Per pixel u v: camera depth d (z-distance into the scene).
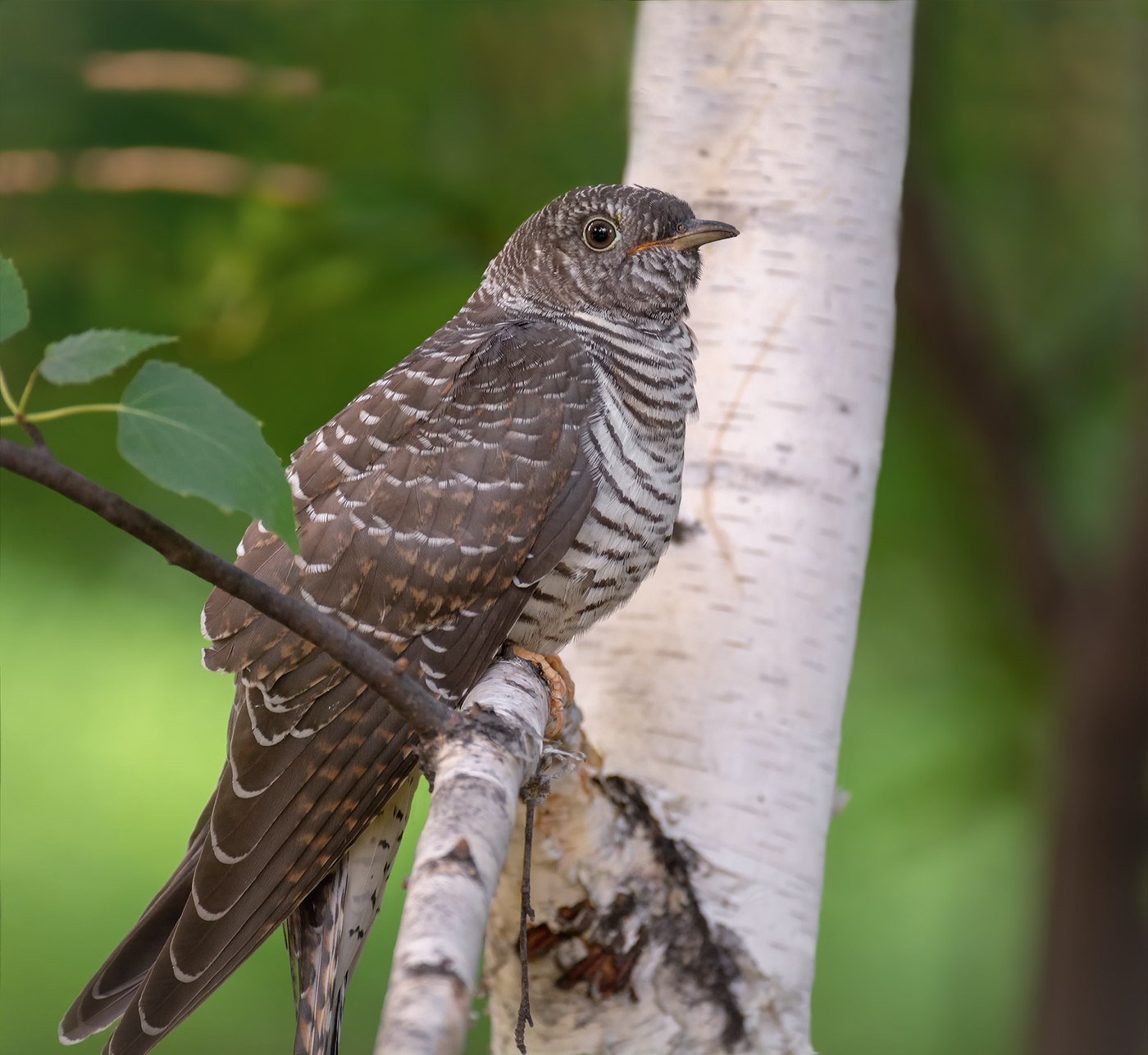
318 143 10.45
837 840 12.07
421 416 7.14
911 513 11.96
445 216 10.40
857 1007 13.30
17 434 10.03
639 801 7.17
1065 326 12.62
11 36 10.05
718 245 8.00
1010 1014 13.52
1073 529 13.03
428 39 10.55
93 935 11.77
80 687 11.84
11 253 10.23
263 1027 11.67
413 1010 3.44
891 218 8.12
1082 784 12.41
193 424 4.12
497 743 4.67
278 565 6.90
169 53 10.05
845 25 8.09
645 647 7.61
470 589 6.93
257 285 10.23
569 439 7.16
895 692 12.16
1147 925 12.56
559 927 7.02
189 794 12.29
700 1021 7.03
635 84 8.48
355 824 6.56
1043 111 11.66
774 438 7.71
